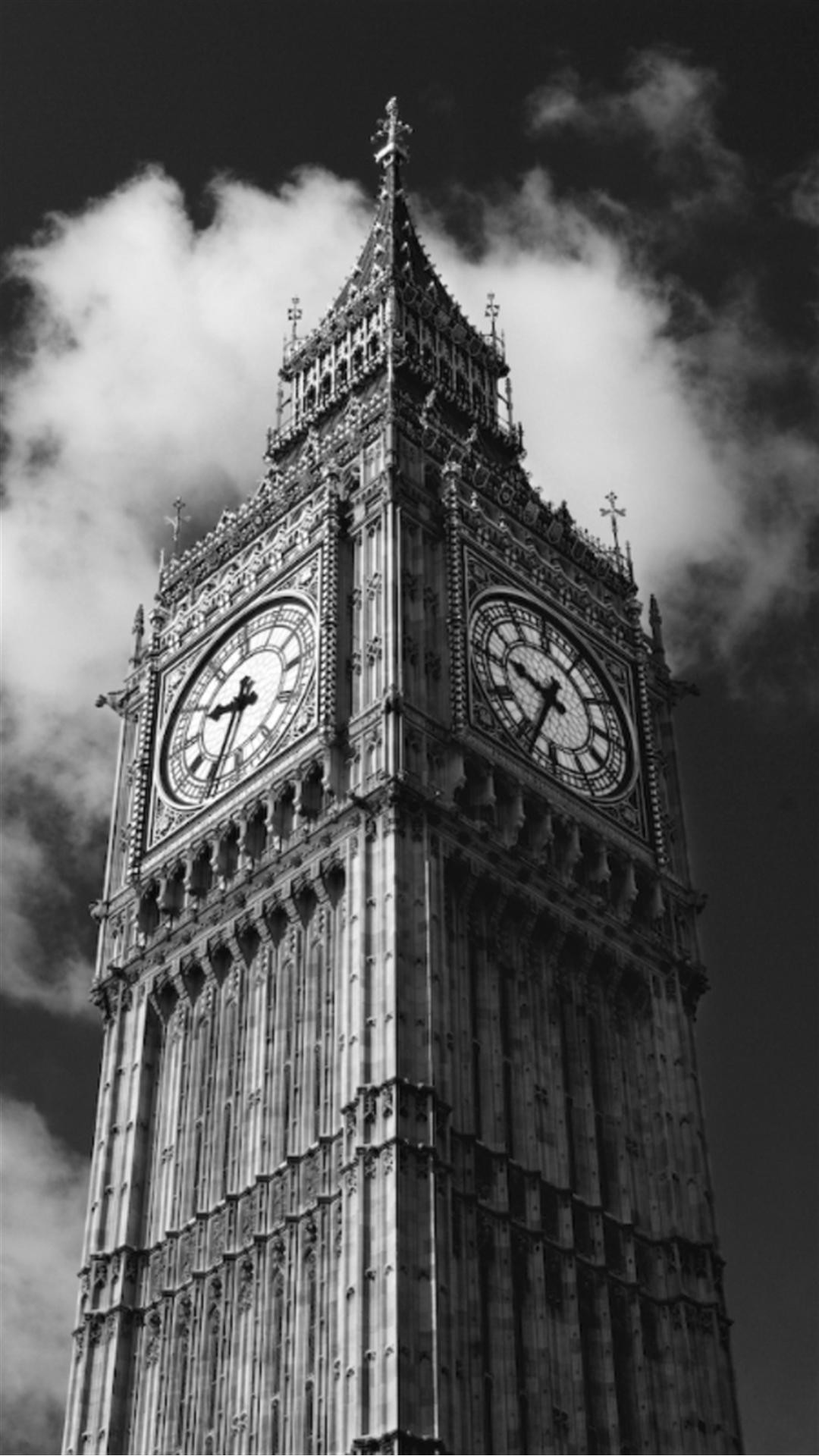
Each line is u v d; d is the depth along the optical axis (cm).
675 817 7906
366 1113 6250
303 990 6894
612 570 8531
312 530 7825
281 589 7844
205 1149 6894
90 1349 6694
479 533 7825
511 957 7019
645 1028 7300
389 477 7688
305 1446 5962
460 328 9406
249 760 7475
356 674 7319
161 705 8056
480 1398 5978
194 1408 6372
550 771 7431
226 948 7225
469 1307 6100
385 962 6525
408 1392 5747
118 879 7756
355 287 9656
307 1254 6312
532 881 7156
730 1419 6538
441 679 7312
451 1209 6219
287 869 7100
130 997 7425
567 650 7875
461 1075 6525
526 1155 6619
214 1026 7150
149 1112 7162
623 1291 6644
